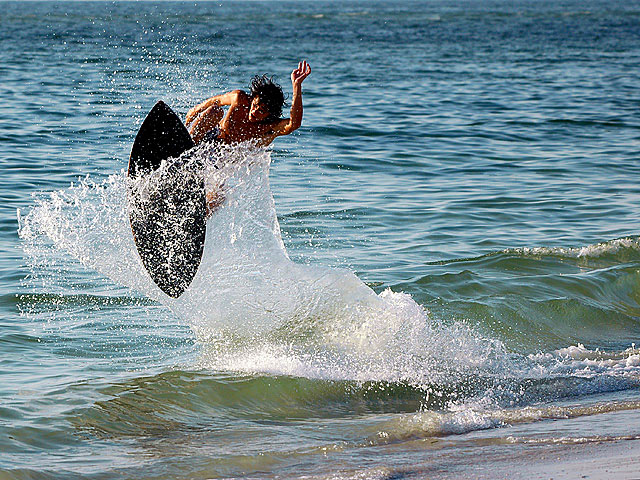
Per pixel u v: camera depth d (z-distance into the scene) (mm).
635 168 61906
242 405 24125
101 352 27719
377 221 45562
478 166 62000
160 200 26859
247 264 28219
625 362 28531
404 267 37469
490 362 28266
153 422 22594
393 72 138625
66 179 51562
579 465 18500
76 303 32219
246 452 20516
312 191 52000
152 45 186375
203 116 28094
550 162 63906
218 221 28000
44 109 77750
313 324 28609
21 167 54375
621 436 20672
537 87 120000
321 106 92062
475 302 33250
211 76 116812
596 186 55688
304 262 37688
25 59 136375
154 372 25938
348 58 167500
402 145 69500
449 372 27203
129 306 32281
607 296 35594
